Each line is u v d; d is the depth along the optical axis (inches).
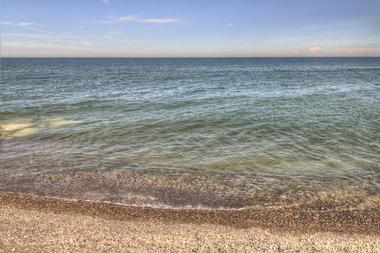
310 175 487.5
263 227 341.7
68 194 422.6
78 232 323.9
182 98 1261.1
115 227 336.8
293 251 294.7
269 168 515.5
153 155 576.7
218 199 410.0
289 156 570.9
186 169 510.3
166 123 811.4
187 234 323.6
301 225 346.3
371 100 1242.6
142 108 1028.5
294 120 849.5
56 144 644.1
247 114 925.8
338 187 445.7
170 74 3093.0
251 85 1904.5
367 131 740.7
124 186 447.5
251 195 421.7
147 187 444.8
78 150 606.9
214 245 303.0
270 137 689.0
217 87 1750.7
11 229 327.3
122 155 577.3
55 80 2186.3
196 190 435.8
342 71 3831.2
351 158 561.9
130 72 3437.5
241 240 313.1
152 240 310.2
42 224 339.9
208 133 719.7
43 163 537.3
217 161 545.3
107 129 756.6
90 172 497.7
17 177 478.0
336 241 312.8
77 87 1713.8
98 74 2989.7
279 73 3385.8
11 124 801.6
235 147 621.0
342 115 923.4
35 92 1462.8
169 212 375.2
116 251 289.7
